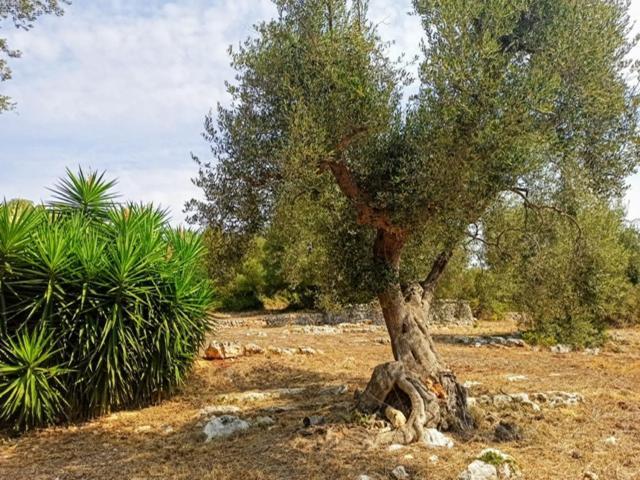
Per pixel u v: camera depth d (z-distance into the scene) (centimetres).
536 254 686
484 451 474
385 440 520
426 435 524
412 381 574
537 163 523
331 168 583
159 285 780
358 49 545
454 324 1930
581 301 1155
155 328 772
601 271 1129
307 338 1531
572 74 522
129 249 730
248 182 603
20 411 652
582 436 564
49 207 850
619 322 1995
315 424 583
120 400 753
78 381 690
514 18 527
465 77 473
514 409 672
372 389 595
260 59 604
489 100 471
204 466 492
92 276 707
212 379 945
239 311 2494
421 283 684
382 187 582
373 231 668
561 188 620
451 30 482
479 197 515
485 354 1284
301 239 737
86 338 691
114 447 586
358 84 532
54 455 565
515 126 474
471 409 618
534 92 470
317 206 652
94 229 811
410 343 612
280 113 579
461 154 485
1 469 524
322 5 572
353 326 1814
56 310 695
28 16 1295
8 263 668
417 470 445
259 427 613
